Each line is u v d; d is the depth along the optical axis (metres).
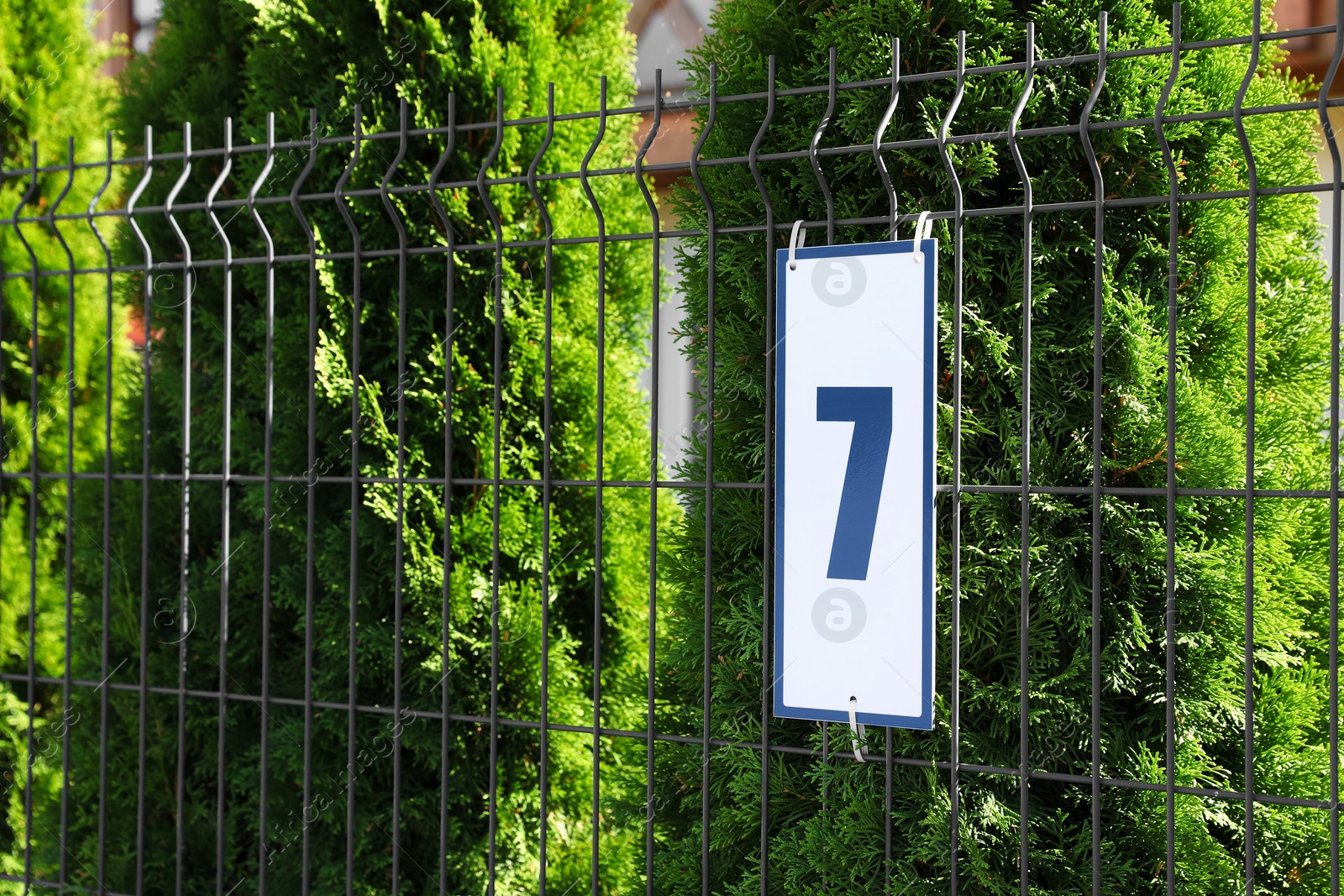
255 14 3.23
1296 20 4.26
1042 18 2.15
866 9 2.16
